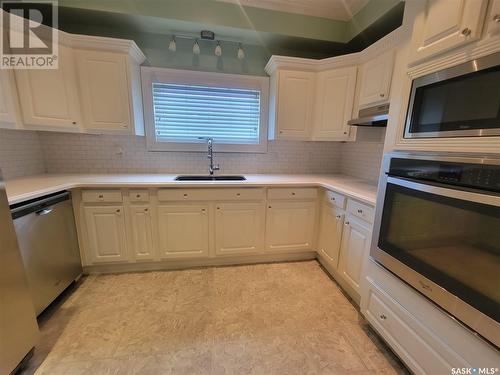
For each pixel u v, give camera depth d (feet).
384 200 4.21
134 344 4.47
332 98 7.30
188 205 6.68
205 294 6.02
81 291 5.99
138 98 7.19
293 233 7.51
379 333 4.44
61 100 6.10
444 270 3.14
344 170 9.11
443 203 3.10
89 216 6.22
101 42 6.11
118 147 7.73
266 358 4.26
